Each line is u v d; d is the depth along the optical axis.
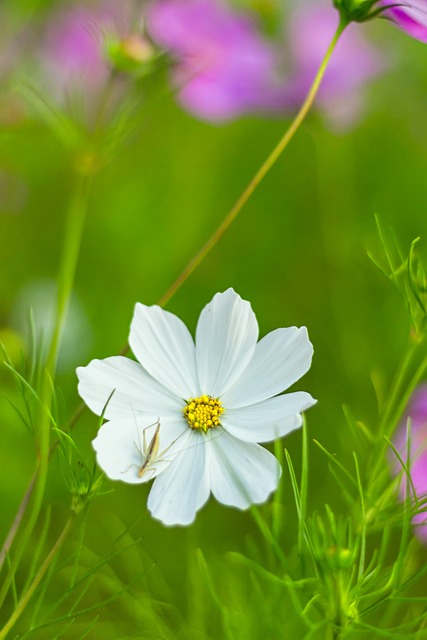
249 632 0.88
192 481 0.78
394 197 1.48
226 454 0.79
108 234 1.38
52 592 0.97
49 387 0.82
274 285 1.36
